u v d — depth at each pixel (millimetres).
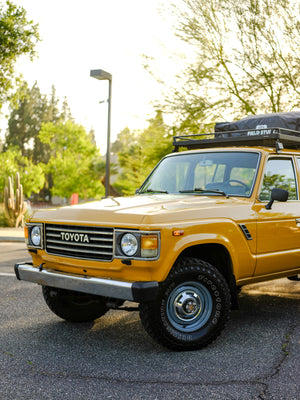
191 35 19109
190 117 19297
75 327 5410
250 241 5051
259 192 5316
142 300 4141
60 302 5395
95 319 5754
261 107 19125
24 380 3881
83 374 4008
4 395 3594
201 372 4051
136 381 3859
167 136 19922
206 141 6316
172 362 4293
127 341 4914
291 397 3562
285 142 6074
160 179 6070
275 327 5445
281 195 5035
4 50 21656
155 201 4918
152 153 20469
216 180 5625
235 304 5004
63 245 4781
